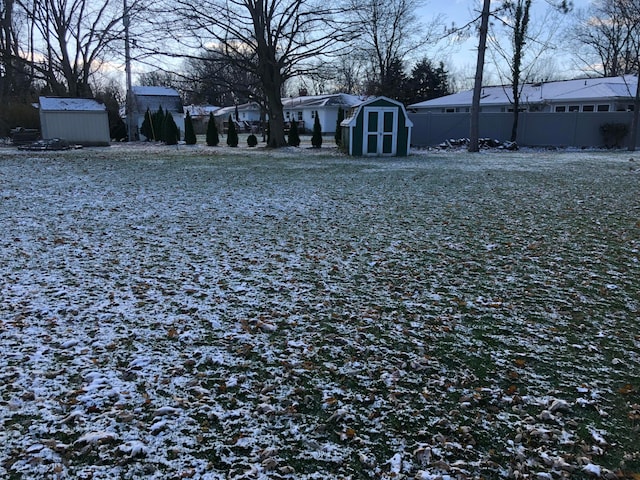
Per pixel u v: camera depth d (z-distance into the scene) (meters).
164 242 5.75
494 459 2.17
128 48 27.75
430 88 44.50
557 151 22.06
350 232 6.33
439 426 2.39
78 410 2.47
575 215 7.49
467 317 3.67
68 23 30.42
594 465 2.12
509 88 32.78
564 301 3.99
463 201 8.69
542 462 2.15
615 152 21.27
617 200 8.80
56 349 3.09
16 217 7.05
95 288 4.18
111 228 6.43
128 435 2.29
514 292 4.19
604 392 2.69
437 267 4.87
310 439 2.29
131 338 3.26
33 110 26.72
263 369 2.90
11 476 2.02
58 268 4.71
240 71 25.22
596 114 23.38
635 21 23.30
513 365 2.98
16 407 2.48
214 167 14.31
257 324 3.49
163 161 16.22
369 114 18.84
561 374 2.88
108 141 25.00
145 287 4.22
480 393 2.67
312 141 23.53
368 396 2.64
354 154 19.12
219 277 4.51
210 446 2.22
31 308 3.72
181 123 41.28
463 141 24.19
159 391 2.65
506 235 6.21
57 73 37.00
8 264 4.81
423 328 3.47
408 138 19.28
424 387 2.73
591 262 5.05
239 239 5.93
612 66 39.00
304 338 3.30
